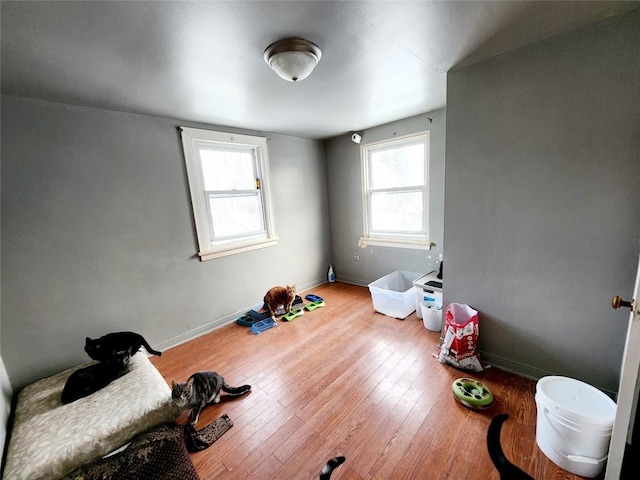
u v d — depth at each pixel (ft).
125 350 5.74
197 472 4.28
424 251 10.39
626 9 4.09
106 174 6.98
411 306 9.64
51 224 6.27
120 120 7.13
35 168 6.02
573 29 4.56
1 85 5.23
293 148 11.55
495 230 5.91
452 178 6.33
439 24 4.25
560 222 5.14
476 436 4.59
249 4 3.48
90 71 4.93
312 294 11.78
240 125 9.20
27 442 4.16
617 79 4.35
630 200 4.47
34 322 6.15
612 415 3.73
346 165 12.15
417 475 4.02
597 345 5.03
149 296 7.90
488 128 5.69
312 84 6.23
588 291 5.01
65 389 5.11
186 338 8.72
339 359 7.11
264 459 4.45
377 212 11.69
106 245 7.07
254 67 5.18
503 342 6.17
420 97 7.62
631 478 3.61
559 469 3.98
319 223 12.98
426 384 5.95
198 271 8.91
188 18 3.68
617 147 4.48
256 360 7.33
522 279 5.71
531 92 5.11
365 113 8.81
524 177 5.41
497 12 4.01
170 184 8.14
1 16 3.34
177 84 5.73
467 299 6.58
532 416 4.90
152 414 4.70
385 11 3.82
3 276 5.76
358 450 4.49
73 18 3.50
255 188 10.44
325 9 3.69
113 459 4.11
